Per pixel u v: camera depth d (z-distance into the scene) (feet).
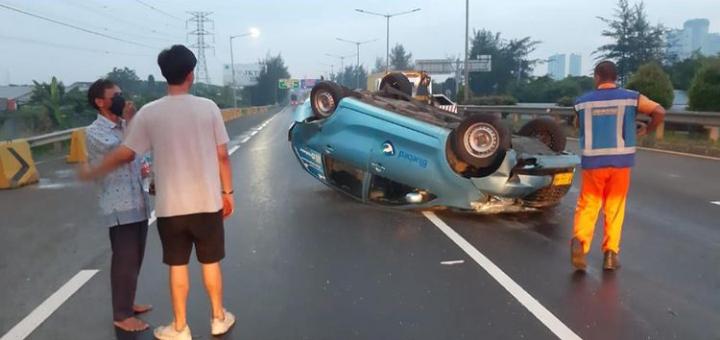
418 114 26.48
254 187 33.71
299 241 21.94
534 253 20.20
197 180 12.69
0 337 13.94
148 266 19.15
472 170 24.09
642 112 17.92
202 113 12.74
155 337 13.78
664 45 191.01
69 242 22.57
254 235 22.86
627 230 23.34
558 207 27.32
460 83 207.62
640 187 32.94
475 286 16.97
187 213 12.73
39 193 33.50
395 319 14.70
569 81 188.96
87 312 15.44
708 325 14.29
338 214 26.27
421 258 19.67
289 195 30.99
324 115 28.89
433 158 24.49
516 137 26.58
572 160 24.73
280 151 53.88
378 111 26.48
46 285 17.60
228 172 13.56
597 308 15.31
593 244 21.33
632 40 187.52
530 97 192.95
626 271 18.29
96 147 13.43
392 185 27.78
